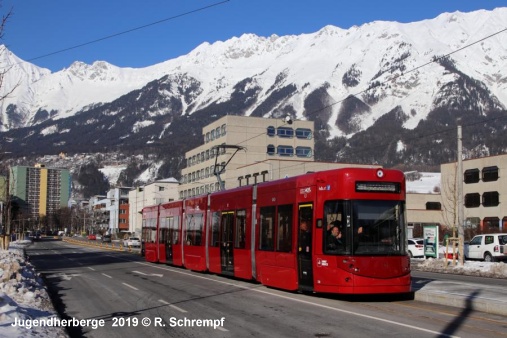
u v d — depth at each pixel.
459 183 32.69
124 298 18.12
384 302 16.44
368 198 16.66
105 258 46.03
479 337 11.05
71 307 16.31
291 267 18.31
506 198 82.06
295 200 18.52
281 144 96.56
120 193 166.88
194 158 109.12
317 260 16.88
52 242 106.50
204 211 27.30
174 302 16.78
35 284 19.78
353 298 17.33
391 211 16.80
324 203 17.05
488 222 83.69
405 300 16.97
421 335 11.29
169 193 130.38
